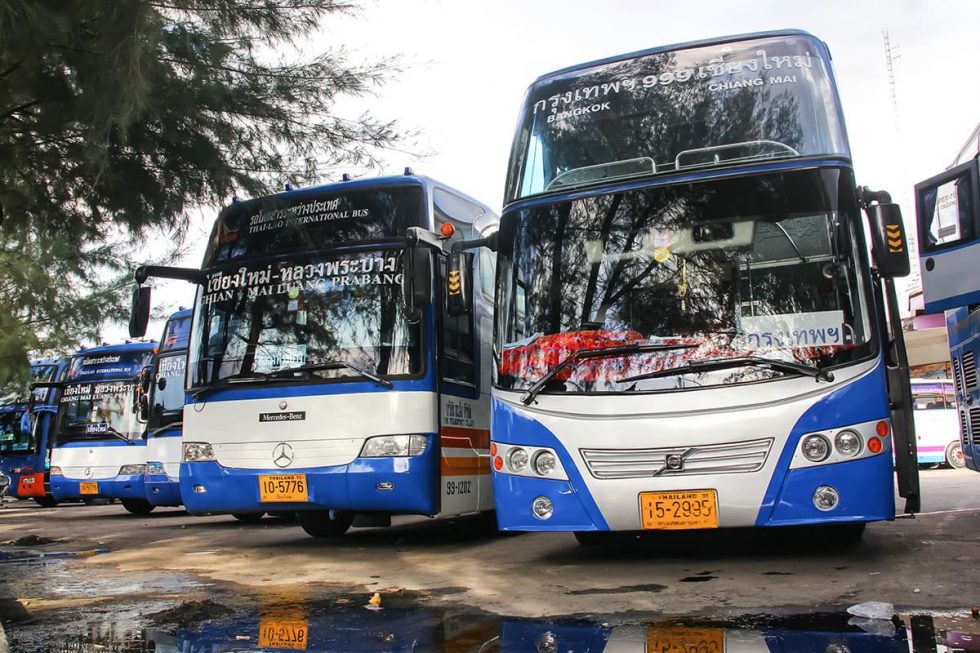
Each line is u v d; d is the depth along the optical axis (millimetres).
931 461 25453
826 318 5586
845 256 5699
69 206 6641
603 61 6910
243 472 7715
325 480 7441
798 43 6477
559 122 6742
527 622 4383
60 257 7914
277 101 6184
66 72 5285
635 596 4957
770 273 5758
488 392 8852
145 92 5145
